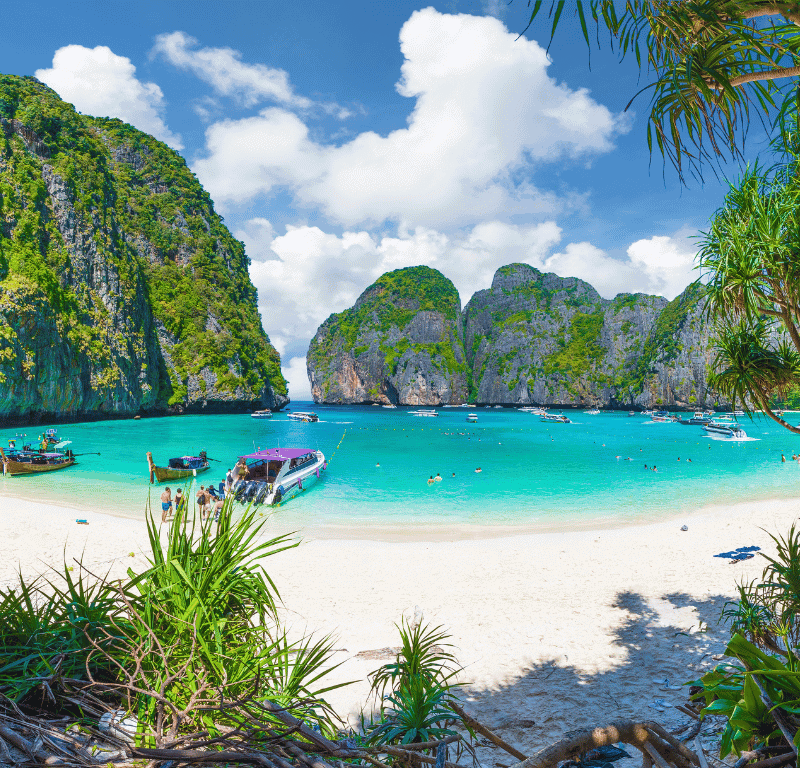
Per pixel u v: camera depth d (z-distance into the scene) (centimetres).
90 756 175
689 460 3806
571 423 8838
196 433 6147
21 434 5438
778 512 1964
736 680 191
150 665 223
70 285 7775
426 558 1448
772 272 411
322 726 245
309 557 1441
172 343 10438
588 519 1998
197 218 12850
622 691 665
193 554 257
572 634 886
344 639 881
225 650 242
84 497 2239
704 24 256
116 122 13512
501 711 633
